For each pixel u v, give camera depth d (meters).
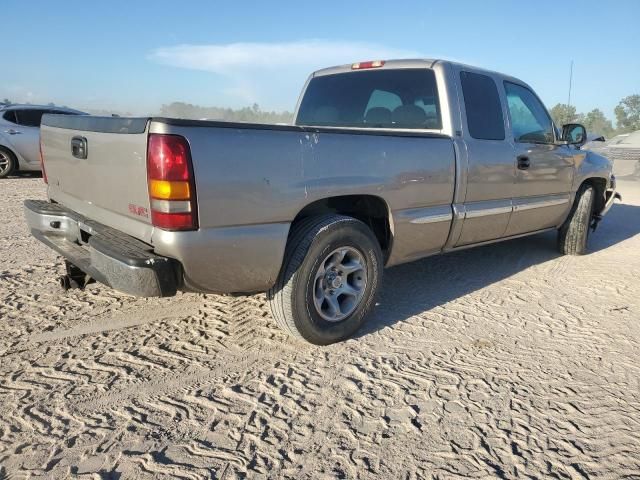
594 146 16.73
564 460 2.39
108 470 2.25
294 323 3.25
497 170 4.48
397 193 3.65
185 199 2.65
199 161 2.66
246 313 4.02
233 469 2.28
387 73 4.57
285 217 3.05
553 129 5.36
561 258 5.99
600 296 4.63
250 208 2.89
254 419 2.65
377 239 3.88
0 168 11.66
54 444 2.41
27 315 3.84
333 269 3.41
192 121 2.66
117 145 2.89
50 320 3.77
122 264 2.71
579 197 5.91
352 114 4.81
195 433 2.52
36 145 11.85
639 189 13.55
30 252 5.56
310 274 3.21
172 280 2.77
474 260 5.80
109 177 3.04
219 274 2.90
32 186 10.59
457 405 2.81
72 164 3.48
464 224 4.28
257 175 2.88
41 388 2.87
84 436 2.47
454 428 2.61
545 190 5.21
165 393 2.86
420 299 4.45
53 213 3.71
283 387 2.95
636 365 3.31
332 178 3.23
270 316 3.97
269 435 2.52
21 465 2.26
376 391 2.94
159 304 4.14
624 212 9.72
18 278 4.65
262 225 2.97
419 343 3.57
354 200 3.67
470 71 4.45
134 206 2.87
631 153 15.81
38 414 2.63
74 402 2.75
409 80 4.41
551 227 5.71
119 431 2.52
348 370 3.17
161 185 2.62
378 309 4.19
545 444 2.50
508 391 2.97
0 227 6.77
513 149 4.64
